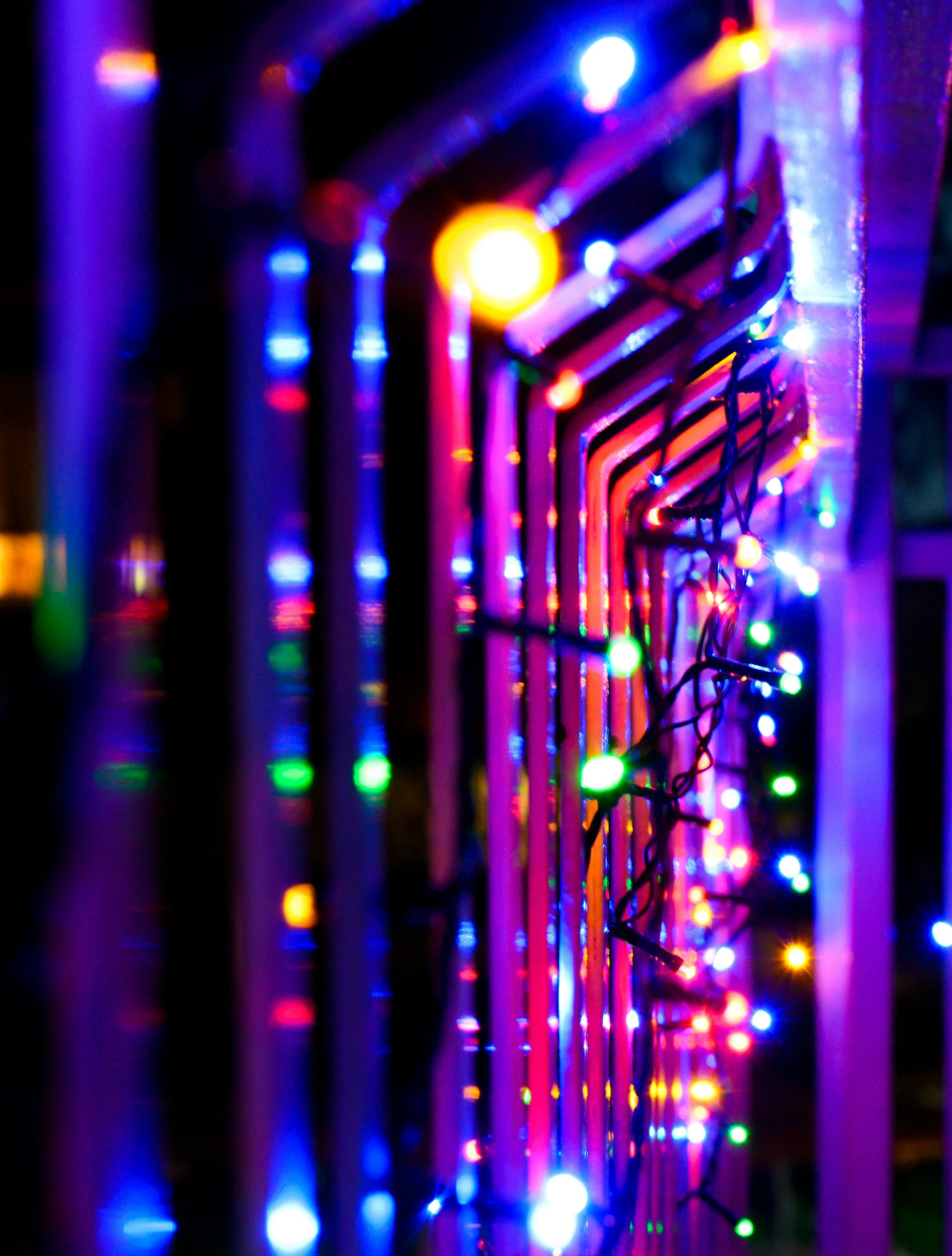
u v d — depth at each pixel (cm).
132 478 67
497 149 90
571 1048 95
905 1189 165
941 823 223
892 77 88
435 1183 87
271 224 71
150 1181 73
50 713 64
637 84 91
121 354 65
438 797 86
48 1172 69
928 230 101
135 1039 70
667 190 142
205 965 175
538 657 94
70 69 63
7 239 103
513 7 98
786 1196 159
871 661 122
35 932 67
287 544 76
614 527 101
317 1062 115
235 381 73
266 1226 76
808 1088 192
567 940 95
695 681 96
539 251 83
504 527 90
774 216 90
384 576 81
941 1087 199
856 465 104
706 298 93
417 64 99
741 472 104
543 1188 93
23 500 116
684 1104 117
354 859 80
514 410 91
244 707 75
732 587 98
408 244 83
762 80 88
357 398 80
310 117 100
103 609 64
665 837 95
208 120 73
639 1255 104
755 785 110
